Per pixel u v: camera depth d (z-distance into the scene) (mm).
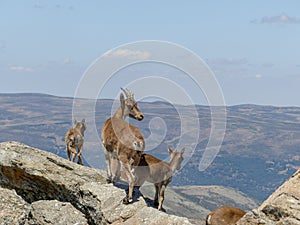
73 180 16031
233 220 14812
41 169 16094
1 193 14602
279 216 12984
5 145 16906
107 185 15883
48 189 16219
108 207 15133
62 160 16938
